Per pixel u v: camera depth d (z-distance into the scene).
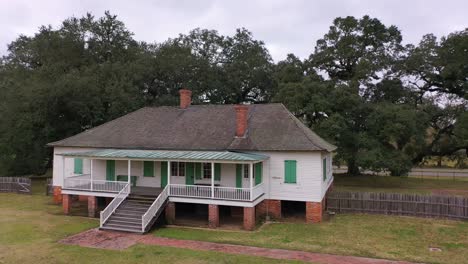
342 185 40.34
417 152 49.28
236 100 57.38
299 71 45.28
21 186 34.47
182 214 25.75
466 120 38.38
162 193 22.70
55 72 42.31
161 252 17.20
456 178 47.09
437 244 18.81
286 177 24.33
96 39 50.44
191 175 26.31
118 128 30.44
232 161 21.89
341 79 48.62
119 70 45.78
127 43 53.72
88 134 30.41
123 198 23.66
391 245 18.56
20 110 38.44
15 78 43.62
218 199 22.25
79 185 25.55
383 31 44.56
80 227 21.92
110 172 28.22
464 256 16.94
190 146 25.84
